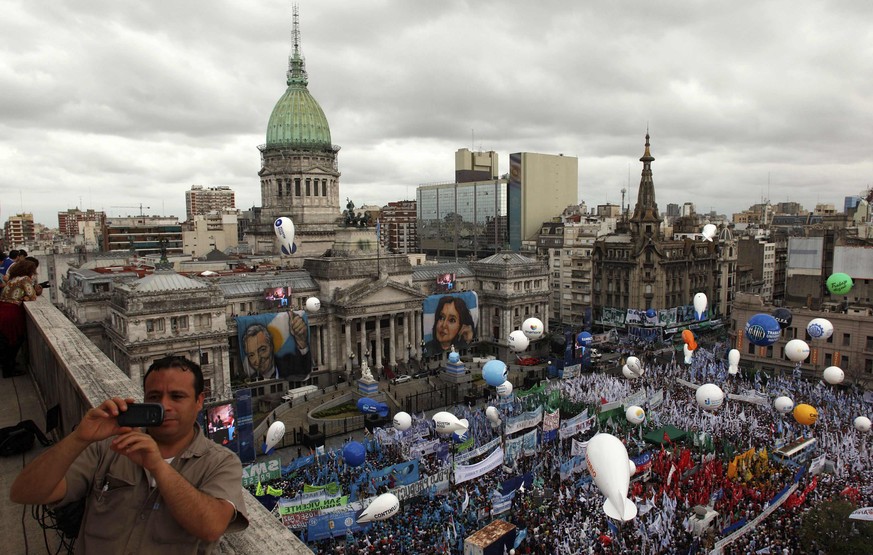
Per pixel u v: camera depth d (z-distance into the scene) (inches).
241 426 3403.1
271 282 5393.7
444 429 3058.6
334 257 5693.9
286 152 7130.9
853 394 4404.5
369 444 3385.8
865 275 5570.9
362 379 4739.2
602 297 7544.3
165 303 4372.5
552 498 2704.2
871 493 2682.1
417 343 6018.7
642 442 3329.2
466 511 2532.0
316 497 2361.0
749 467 2915.8
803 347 3427.7
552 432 3383.4
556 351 6373.0
